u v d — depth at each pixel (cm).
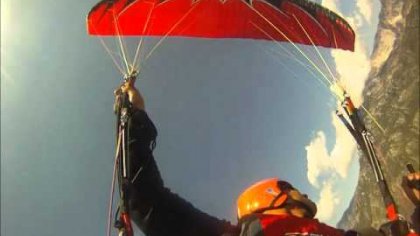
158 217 296
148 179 298
